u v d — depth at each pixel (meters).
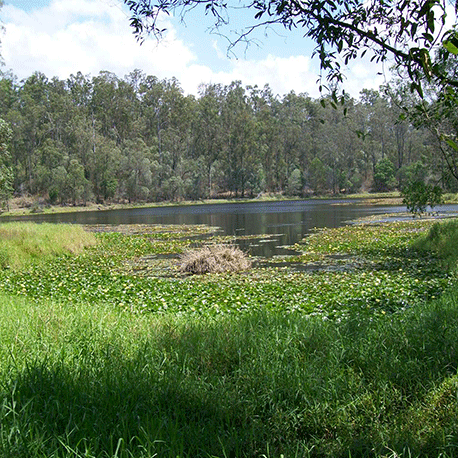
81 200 73.88
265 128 89.44
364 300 9.09
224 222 35.59
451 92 3.28
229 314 8.16
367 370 4.22
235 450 2.93
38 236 19.62
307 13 3.30
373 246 18.55
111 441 2.71
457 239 15.93
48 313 6.41
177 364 4.41
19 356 4.35
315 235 23.45
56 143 78.56
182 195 80.06
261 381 3.93
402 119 4.49
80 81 89.50
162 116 90.69
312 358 4.54
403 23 2.97
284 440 3.17
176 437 2.96
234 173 85.31
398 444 3.03
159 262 17.02
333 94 3.69
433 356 4.41
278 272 13.91
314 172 84.38
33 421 2.98
